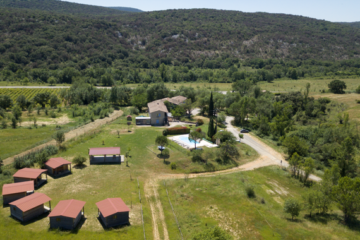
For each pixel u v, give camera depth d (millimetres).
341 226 42688
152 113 95500
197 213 44906
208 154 67500
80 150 67062
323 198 45938
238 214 45062
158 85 136000
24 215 37750
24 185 44062
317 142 79562
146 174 57656
